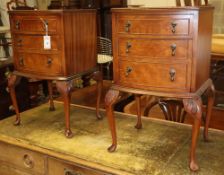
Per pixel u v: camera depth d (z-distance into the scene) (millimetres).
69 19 1502
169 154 1380
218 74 2385
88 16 1644
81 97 2832
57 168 1430
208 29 1308
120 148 1438
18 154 1563
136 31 1251
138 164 1301
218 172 1238
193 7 1136
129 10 1239
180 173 1234
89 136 1578
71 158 1373
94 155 1384
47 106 2061
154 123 1718
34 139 1564
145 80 1281
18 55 1653
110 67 3609
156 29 1210
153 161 1323
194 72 1194
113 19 1303
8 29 3072
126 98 2584
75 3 3934
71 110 1943
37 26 1530
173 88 1237
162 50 1221
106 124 1727
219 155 1372
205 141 1501
